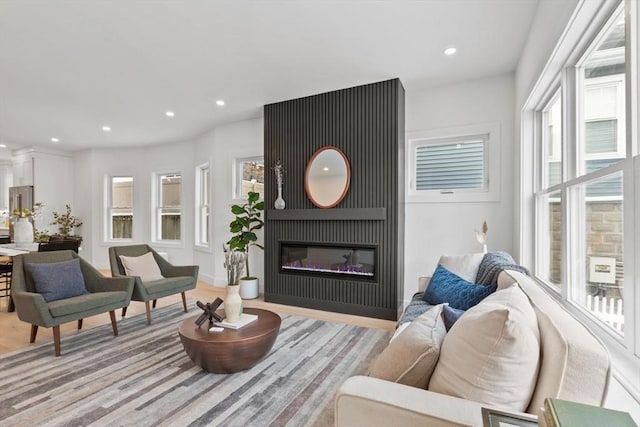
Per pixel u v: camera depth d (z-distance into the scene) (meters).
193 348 2.14
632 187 1.14
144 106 4.23
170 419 1.75
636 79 1.15
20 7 2.20
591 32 1.58
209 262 5.39
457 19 2.41
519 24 2.47
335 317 3.57
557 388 0.86
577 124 1.84
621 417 0.62
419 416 0.88
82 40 2.64
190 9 2.25
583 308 1.70
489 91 3.42
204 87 3.63
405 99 3.79
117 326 3.25
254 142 4.82
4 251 3.87
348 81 3.50
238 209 4.47
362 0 2.19
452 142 3.66
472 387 0.93
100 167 6.77
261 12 2.30
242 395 1.98
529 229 2.88
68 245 4.35
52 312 2.53
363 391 0.98
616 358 1.20
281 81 3.48
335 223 3.77
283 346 2.75
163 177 6.52
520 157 2.93
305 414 1.80
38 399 1.93
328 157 3.77
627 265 1.17
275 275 4.14
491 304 1.14
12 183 7.29
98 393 2.00
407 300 3.78
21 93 3.75
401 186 3.58
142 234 6.61
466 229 3.54
